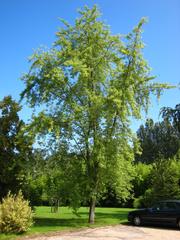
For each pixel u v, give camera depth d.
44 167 26.47
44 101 26.19
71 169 26.16
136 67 25.55
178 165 40.09
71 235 20.25
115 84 25.23
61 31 26.61
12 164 26.09
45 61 25.89
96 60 25.64
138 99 25.86
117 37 25.86
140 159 85.88
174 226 24.62
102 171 25.52
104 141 25.11
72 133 25.83
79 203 25.28
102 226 24.50
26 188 26.66
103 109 24.67
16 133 27.00
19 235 19.42
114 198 47.66
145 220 25.16
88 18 26.17
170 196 35.03
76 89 25.50
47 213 34.88
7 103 27.33
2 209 19.81
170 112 36.09
